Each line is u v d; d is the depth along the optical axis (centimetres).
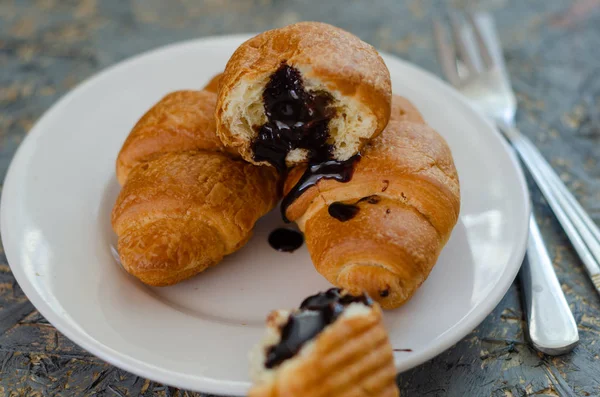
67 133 36
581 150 38
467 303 29
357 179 30
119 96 38
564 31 46
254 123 31
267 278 31
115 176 35
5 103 41
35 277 30
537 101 41
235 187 31
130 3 49
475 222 32
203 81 39
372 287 28
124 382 29
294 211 31
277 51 30
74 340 28
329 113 30
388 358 26
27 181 33
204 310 30
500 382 29
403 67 38
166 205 30
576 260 33
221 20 47
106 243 32
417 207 30
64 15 47
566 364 29
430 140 31
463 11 47
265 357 26
